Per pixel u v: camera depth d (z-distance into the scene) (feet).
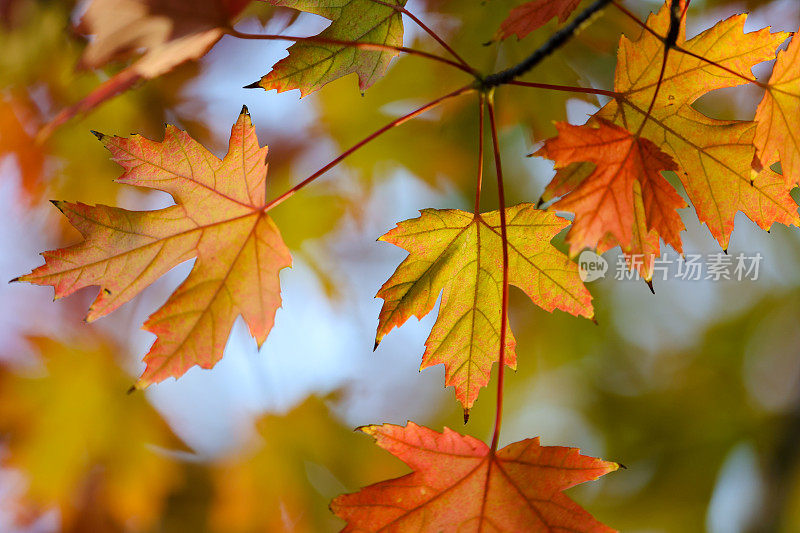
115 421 3.54
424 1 3.23
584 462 2.68
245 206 2.73
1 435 3.43
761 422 4.75
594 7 2.68
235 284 2.71
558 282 2.81
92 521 3.54
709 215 2.76
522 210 2.80
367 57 2.80
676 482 4.81
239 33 2.71
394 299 2.81
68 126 3.26
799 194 3.68
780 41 2.71
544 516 2.68
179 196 2.72
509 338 2.82
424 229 2.81
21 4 3.03
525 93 3.22
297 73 2.78
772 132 2.71
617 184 2.65
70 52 3.10
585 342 4.75
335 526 3.64
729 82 2.72
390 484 2.68
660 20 2.72
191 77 3.34
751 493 4.61
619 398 4.99
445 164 3.91
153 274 2.71
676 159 2.75
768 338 4.86
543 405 4.99
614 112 2.75
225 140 3.43
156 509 3.61
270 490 3.59
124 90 2.74
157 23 2.66
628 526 4.83
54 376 3.48
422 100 3.58
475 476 2.69
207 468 3.68
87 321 2.69
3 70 3.11
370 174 3.98
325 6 2.77
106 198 3.45
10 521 3.45
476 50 3.23
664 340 4.93
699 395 4.92
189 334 2.69
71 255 2.69
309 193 4.00
